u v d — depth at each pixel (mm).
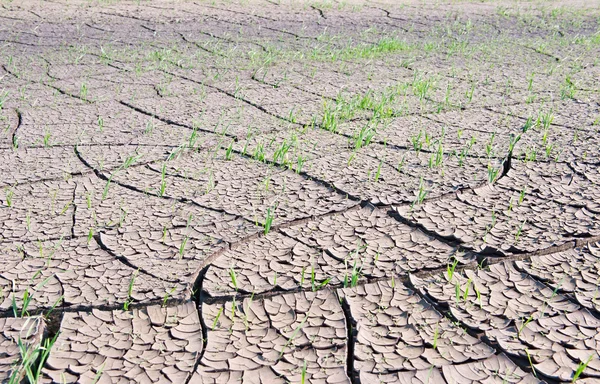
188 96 3209
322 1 6664
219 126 2750
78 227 1804
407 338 1369
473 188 2145
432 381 1245
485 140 2639
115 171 2178
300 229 1837
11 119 2760
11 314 1406
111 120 2795
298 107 3072
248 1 6320
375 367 1279
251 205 1976
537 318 1445
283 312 1447
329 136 2666
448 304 1487
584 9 7238
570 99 3320
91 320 1399
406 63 4086
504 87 3566
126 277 1560
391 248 1736
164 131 2670
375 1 6898
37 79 3420
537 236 1811
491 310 1471
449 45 4812
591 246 1769
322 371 1262
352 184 2152
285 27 5285
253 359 1295
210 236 1769
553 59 4418
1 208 1910
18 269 1579
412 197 2059
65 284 1523
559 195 2102
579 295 1535
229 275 1588
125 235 1765
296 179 2191
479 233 1822
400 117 2947
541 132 2754
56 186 2084
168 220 1862
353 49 4500
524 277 1610
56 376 1229
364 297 1508
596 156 2459
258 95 3266
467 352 1331
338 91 3383
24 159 2307
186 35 4754
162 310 1445
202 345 1335
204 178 2182
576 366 1297
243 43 4582
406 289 1543
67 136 2566
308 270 1617
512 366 1294
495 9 6934
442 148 2504
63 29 4738
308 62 4074
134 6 5723
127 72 3645
